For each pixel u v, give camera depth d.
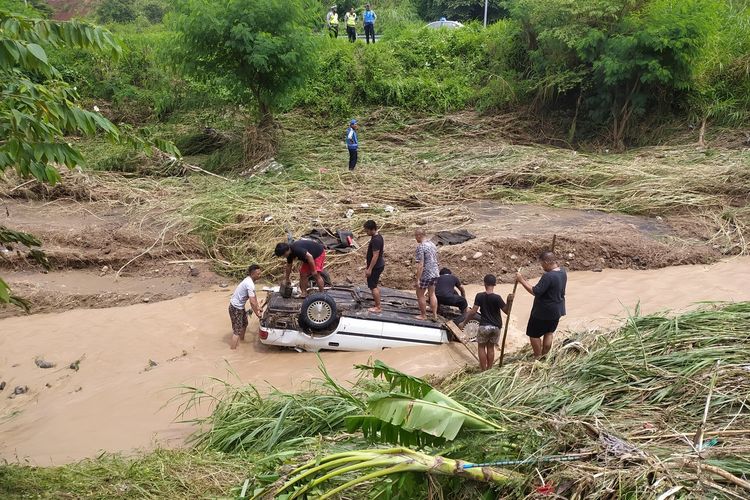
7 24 4.27
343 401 6.62
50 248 12.25
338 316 9.11
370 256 9.22
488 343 8.07
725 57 20.77
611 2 19.61
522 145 20.77
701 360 5.77
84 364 9.10
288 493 4.63
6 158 4.64
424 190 15.62
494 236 12.52
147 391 8.28
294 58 17.91
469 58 25.16
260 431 6.61
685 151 18.19
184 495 5.37
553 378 6.30
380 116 22.77
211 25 17.34
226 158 19.00
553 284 7.67
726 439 4.46
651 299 10.63
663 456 4.26
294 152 19.52
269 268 11.94
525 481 4.31
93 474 5.79
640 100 20.00
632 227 13.40
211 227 13.16
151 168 17.95
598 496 3.99
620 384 5.78
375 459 4.38
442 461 4.36
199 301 11.09
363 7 34.03
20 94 4.70
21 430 7.49
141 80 24.31
